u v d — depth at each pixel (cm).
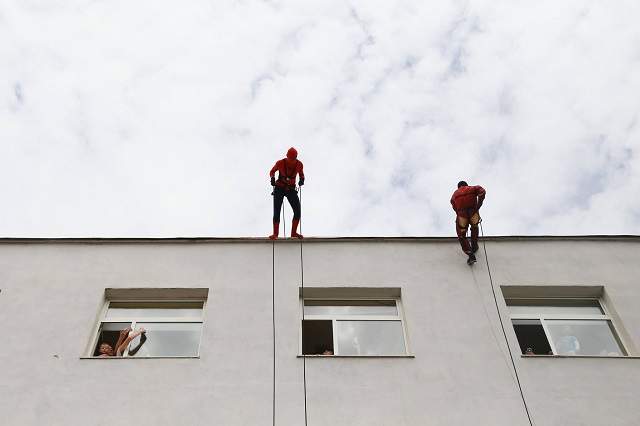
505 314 952
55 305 954
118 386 839
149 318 980
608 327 977
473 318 945
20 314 938
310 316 985
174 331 962
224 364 870
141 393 832
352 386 845
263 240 1066
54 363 868
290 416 810
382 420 809
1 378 846
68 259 1027
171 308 1001
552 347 952
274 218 1133
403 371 864
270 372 862
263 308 954
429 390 841
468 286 995
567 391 843
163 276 1005
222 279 1000
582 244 1071
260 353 887
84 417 803
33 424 795
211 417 807
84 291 979
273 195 1155
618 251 1060
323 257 1041
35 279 992
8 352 880
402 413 816
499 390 843
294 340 908
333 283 1001
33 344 894
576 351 945
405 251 1054
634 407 826
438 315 949
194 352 933
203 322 934
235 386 843
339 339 954
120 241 1059
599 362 877
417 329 928
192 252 1045
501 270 1024
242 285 990
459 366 873
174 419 804
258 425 799
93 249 1045
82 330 921
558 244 1070
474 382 852
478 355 889
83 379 846
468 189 1048
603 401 832
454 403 827
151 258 1033
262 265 1024
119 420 801
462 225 1030
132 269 1015
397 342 947
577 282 1009
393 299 1012
